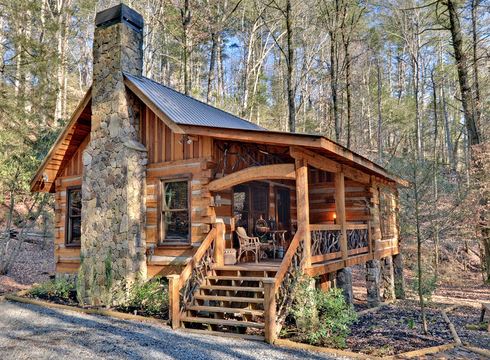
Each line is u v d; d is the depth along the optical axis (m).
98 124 9.14
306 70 27.39
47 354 5.14
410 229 11.22
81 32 30.95
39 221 16.42
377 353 5.28
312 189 11.79
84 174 9.22
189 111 9.11
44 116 14.88
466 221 12.97
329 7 20.31
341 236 8.52
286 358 4.99
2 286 10.32
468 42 17.41
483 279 15.35
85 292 8.58
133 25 9.54
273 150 9.57
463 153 29.23
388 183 12.04
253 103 27.92
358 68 29.06
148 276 8.64
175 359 4.94
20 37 13.22
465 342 5.98
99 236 8.70
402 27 25.28
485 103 15.71
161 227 8.70
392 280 11.87
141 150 8.88
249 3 25.44
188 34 18.59
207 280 7.40
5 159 11.76
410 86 34.00
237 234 8.98
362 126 31.20
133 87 8.79
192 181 8.41
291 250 6.60
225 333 6.14
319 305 6.32
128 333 6.18
